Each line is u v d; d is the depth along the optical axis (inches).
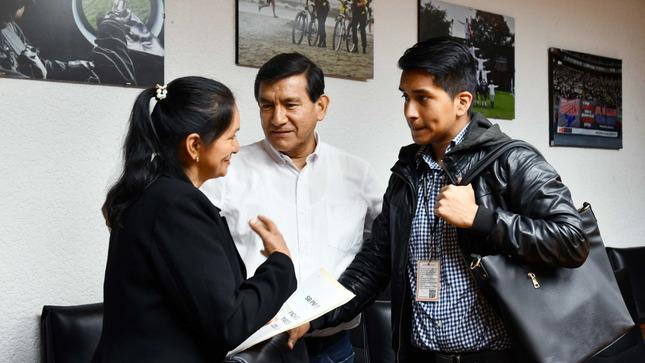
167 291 48.2
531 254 58.1
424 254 65.6
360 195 79.0
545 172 60.6
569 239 57.8
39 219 80.8
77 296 84.0
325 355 73.0
